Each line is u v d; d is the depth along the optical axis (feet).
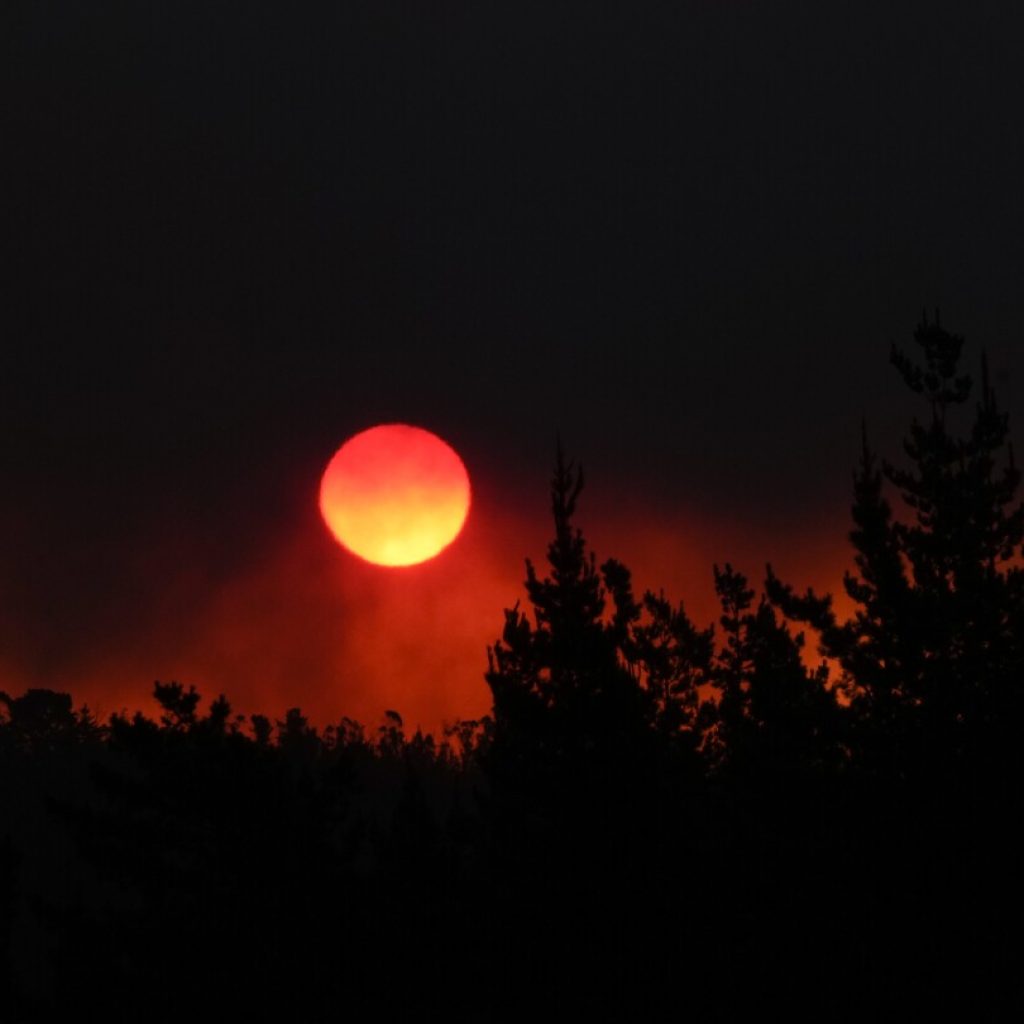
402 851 405.80
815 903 376.48
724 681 542.98
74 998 499.92
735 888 374.43
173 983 469.98
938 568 386.93
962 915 365.20
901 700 386.11
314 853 483.10
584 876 346.74
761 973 353.10
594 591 368.89
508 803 380.99
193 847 505.66
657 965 344.90
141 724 506.89
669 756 405.59
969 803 368.68
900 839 373.61
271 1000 443.32
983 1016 355.36
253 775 488.44
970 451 385.29
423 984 385.70
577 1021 344.69
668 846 351.87
